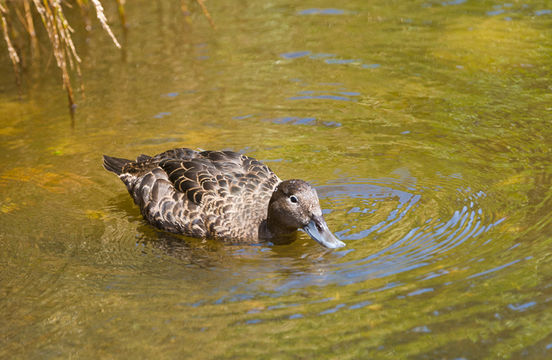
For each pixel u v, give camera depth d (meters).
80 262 11.21
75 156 14.76
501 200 12.09
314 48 19.61
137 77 18.33
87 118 16.36
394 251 10.91
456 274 10.05
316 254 11.16
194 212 11.98
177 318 9.53
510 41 19.11
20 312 9.88
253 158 13.24
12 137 15.59
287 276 10.52
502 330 8.74
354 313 9.37
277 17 22.11
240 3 23.52
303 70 18.31
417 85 17.11
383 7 22.45
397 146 14.48
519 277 9.80
